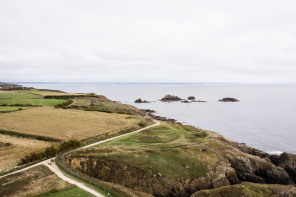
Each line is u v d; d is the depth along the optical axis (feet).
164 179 151.23
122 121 277.44
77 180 125.70
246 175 176.65
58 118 279.90
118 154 165.37
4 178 122.52
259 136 305.73
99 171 150.61
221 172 164.55
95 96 556.10
